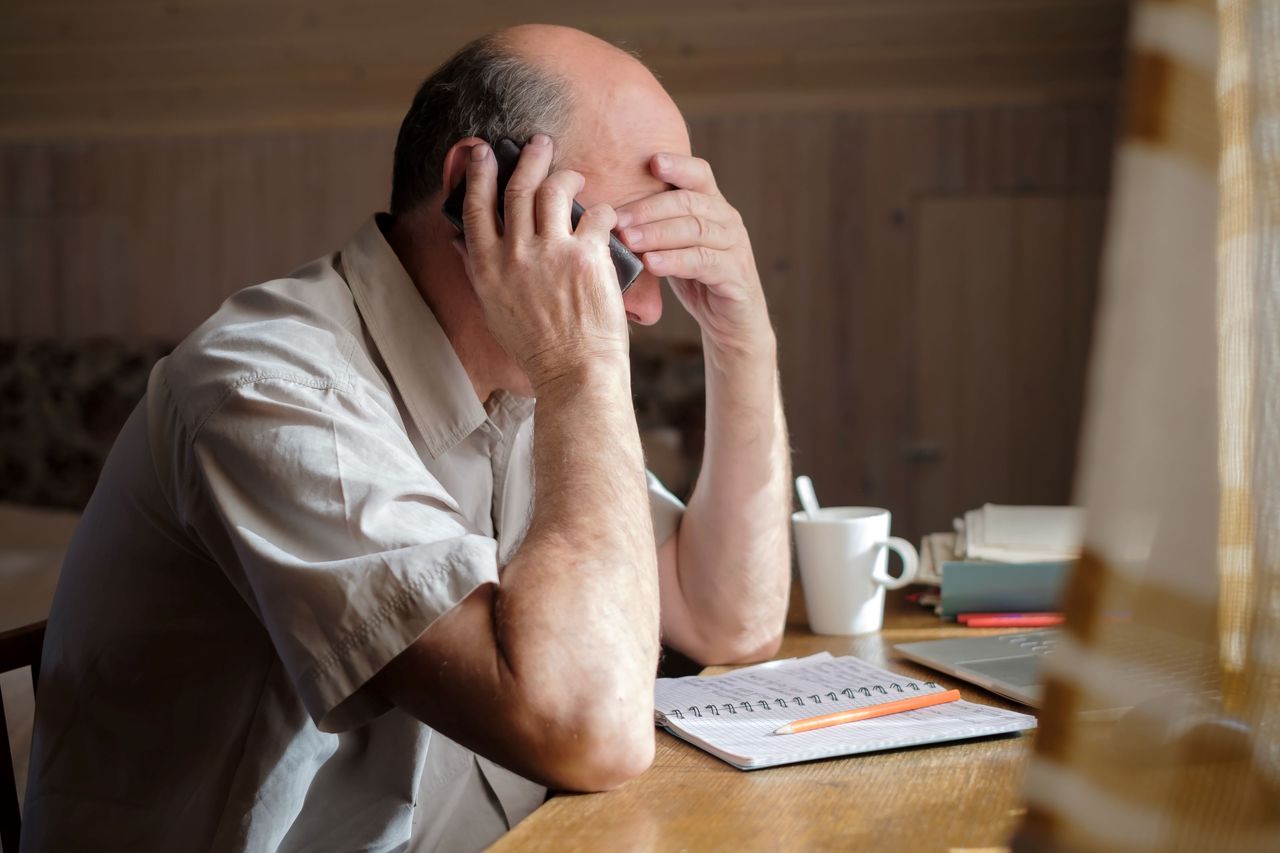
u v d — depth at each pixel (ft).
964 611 4.40
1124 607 1.60
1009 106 12.39
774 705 3.23
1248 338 1.56
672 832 2.42
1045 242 12.48
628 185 3.60
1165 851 1.58
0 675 5.66
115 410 13.87
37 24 12.76
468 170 3.31
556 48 3.58
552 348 3.06
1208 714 1.58
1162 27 1.59
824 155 12.78
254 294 3.48
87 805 3.36
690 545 4.15
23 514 11.02
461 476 3.62
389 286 3.51
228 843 3.23
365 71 12.82
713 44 12.16
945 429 12.87
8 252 14.53
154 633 3.31
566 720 2.57
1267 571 1.55
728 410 4.08
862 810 2.52
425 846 3.60
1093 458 1.62
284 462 2.86
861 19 11.71
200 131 13.83
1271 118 1.53
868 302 12.89
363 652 2.62
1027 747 2.93
